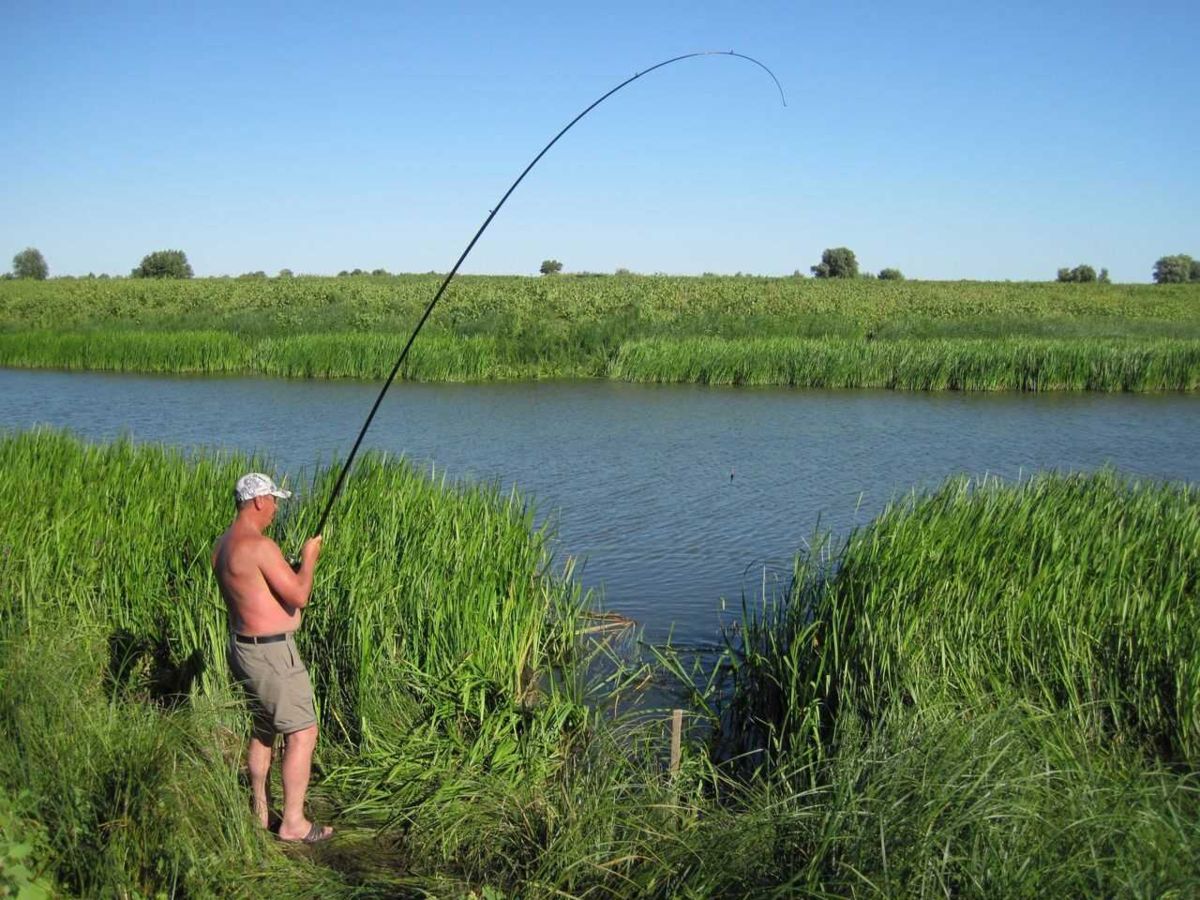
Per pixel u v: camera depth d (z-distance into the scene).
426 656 6.64
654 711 6.93
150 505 8.25
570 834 4.74
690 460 18.80
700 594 10.28
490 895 4.46
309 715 5.08
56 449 10.70
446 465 18.06
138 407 26.47
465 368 34.56
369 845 5.16
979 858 3.95
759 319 43.03
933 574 7.07
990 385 32.19
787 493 15.71
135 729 4.77
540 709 6.34
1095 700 6.53
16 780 4.43
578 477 16.98
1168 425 24.12
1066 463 18.69
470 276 91.25
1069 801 4.23
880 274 115.69
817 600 7.75
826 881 4.13
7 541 7.38
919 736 4.82
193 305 53.38
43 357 38.12
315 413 25.41
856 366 33.31
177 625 6.71
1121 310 60.62
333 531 7.48
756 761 6.49
